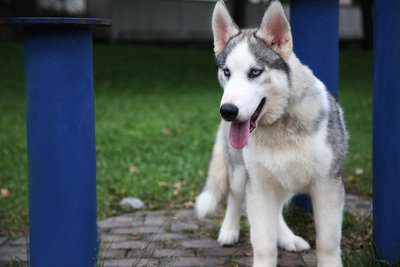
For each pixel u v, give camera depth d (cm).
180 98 1179
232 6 2183
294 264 334
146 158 646
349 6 2292
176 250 361
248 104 264
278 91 278
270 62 276
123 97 1198
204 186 385
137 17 2170
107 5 2130
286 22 277
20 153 680
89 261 277
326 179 292
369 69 1605
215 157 381
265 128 288
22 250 362
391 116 282
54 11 2086
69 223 266
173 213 448
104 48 1775
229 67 278
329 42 395
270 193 308
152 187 523
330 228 295
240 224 416
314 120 283
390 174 286
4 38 1870
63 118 258
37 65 253
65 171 262
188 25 2239
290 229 397
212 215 438
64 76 255
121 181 548
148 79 1448
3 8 1938
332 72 400
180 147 709
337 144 292
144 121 901
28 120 263
